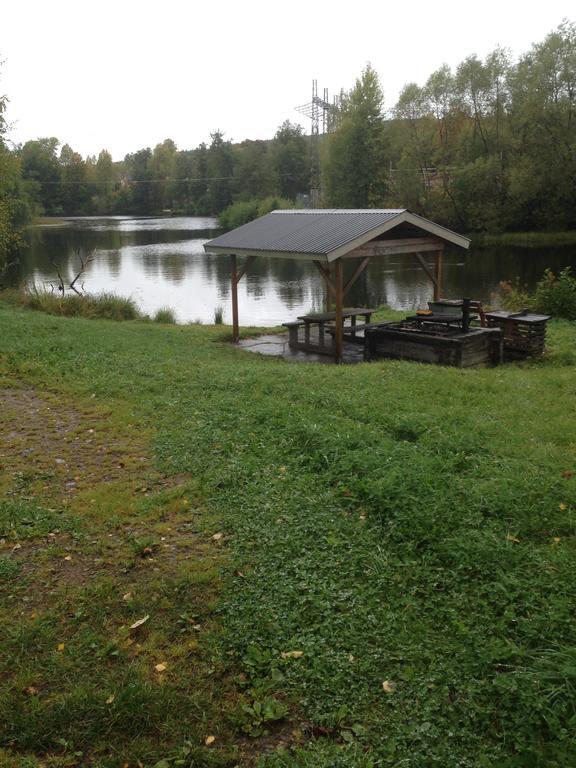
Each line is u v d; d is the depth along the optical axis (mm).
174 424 7809
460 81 57375
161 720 3371
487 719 3201
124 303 20094
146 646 3896
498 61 56531
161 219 104312
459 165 57875
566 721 3109
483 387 8953
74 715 3387
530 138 50875
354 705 3369
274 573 4480
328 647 3766
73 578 4613
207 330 16531
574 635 3668
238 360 12156
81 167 124125
